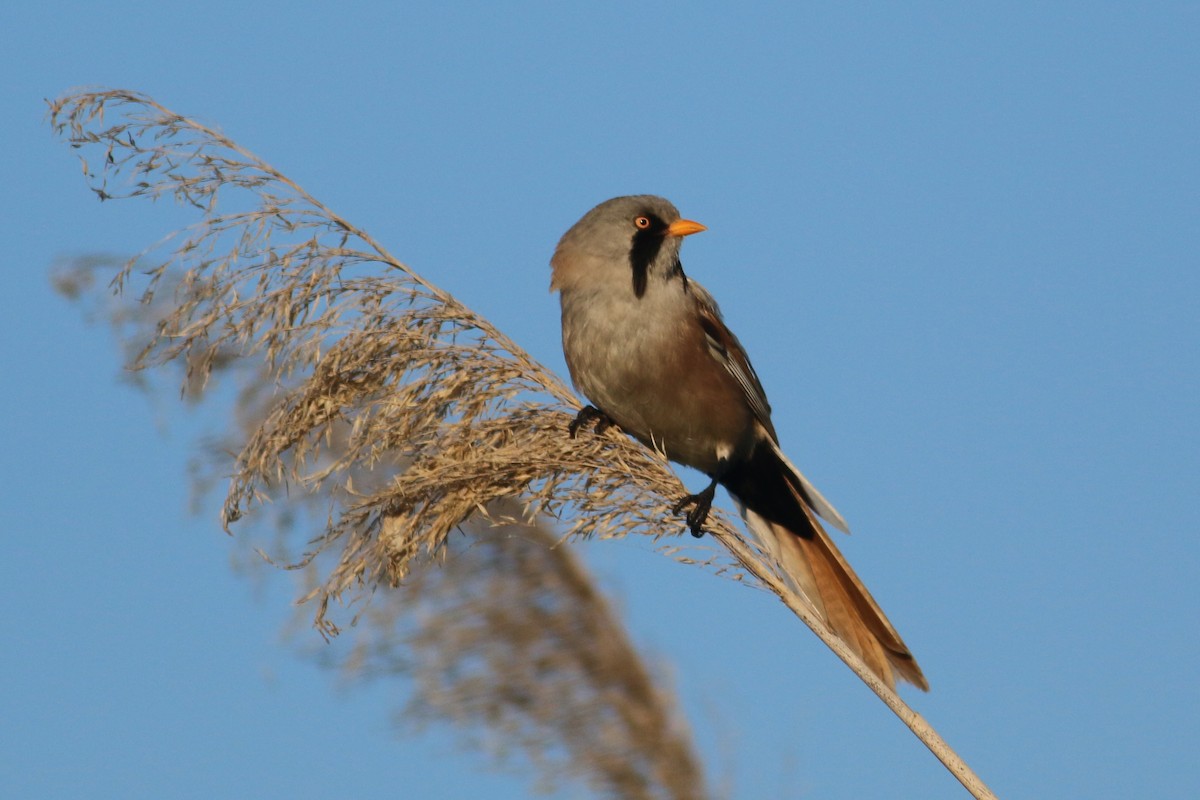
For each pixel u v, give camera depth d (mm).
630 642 7844
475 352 8359
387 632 7742
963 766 6805
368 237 8422
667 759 7516
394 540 7676
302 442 7977
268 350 7988
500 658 7711
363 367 8109
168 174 7977
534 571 8039
